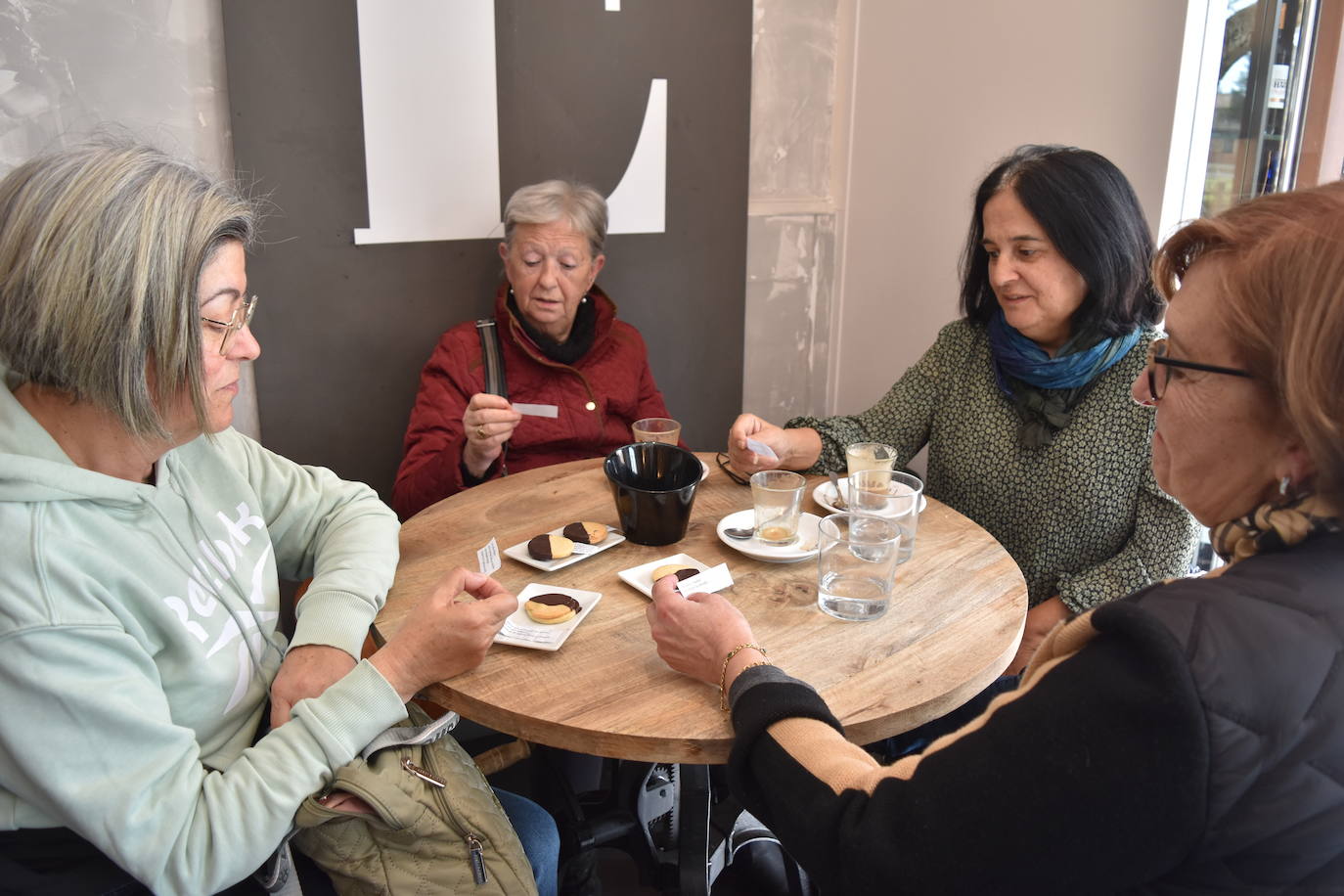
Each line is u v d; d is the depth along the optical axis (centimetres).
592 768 195
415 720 115
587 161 240
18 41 177
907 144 266
